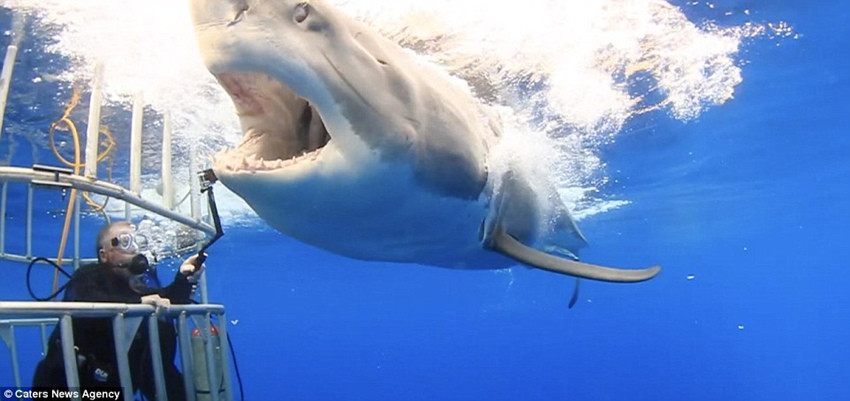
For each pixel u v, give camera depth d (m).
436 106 3.49
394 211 3.29
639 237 27.72
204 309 4.94
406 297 49.19
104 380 5.00
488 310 62.12
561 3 7.57
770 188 20.17
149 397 5.45
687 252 33.22
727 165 16.92
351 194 3.01
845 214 25.25
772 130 14.20
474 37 7.68
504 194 4.32
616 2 7.79
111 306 3.73
